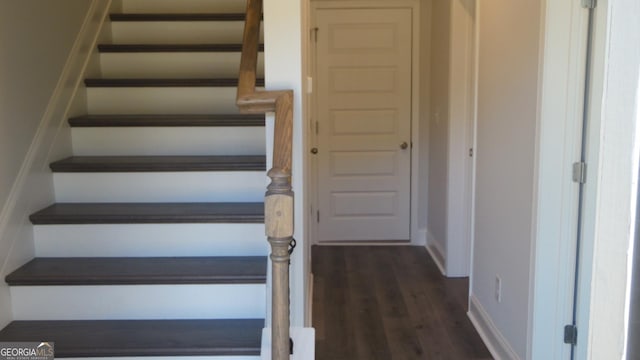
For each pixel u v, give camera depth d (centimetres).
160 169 277
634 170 94
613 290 98
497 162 303
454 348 312
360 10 486
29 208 255
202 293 240
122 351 216
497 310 303
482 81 330
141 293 240
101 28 354
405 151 504
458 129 408
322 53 491
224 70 351
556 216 245
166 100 331
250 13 230
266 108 201
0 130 235
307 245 327
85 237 259
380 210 511
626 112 95
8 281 235
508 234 284
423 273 438
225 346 218
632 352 96
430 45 484
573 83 237
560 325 251
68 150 300
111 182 280
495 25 304
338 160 505
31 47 265
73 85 311
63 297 239
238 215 256
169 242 260
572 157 241
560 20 233
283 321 156
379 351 310
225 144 305
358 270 447
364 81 494
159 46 348
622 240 96
